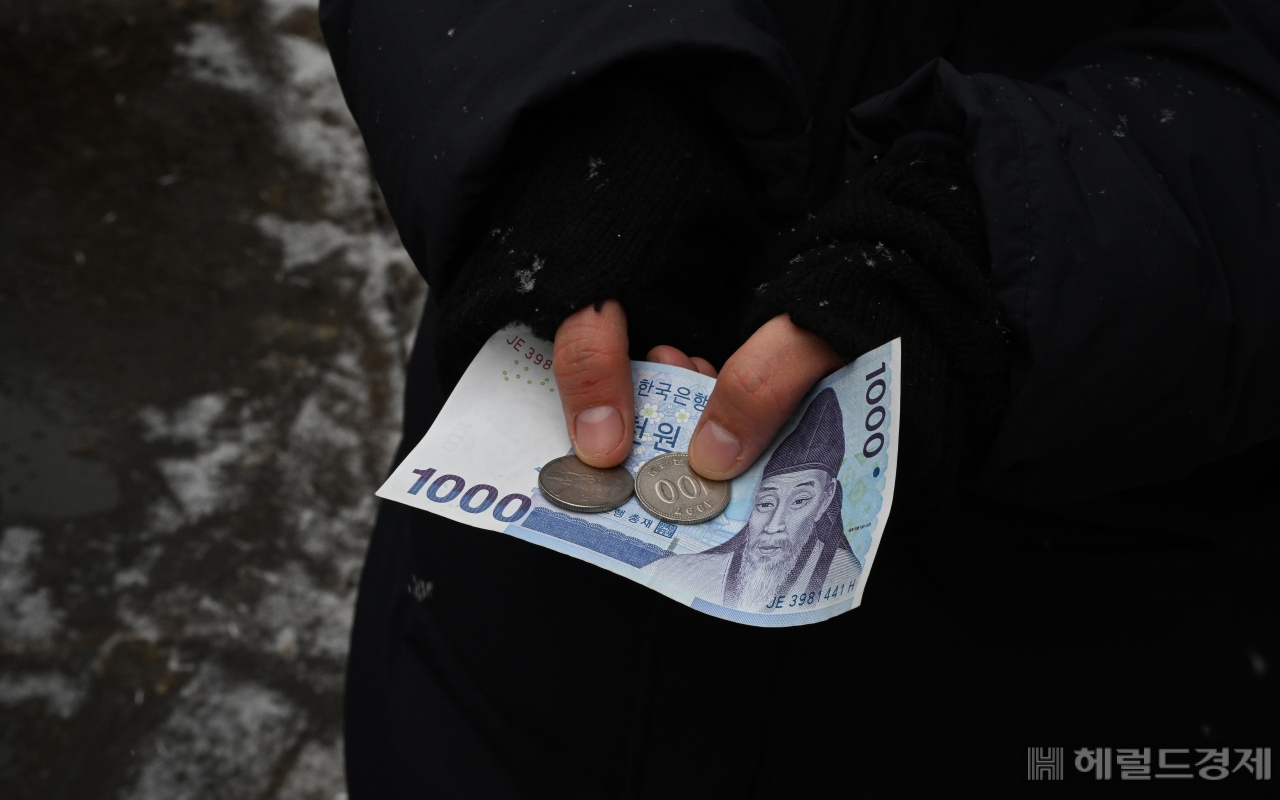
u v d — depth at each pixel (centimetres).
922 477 93
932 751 123
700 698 121
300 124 300
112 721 218
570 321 99
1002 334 90
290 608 235
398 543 165
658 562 100
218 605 233
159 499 244
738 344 122
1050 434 90
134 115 294
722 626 117
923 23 109
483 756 140
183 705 221
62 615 228
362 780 154
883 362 89
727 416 97
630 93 102
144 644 227
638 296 100
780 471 100
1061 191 88
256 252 279
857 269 93
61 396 253
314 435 257
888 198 97
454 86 102
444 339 104
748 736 124
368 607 168
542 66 97
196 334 265
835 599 91
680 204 101
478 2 104
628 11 98
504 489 105
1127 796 123
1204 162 87
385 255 285
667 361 108
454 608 139
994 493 101
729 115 105
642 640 123
